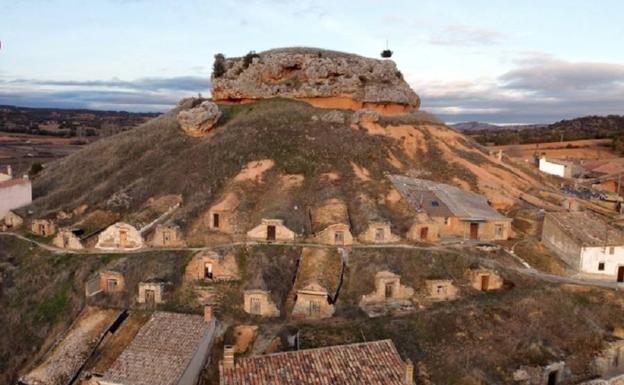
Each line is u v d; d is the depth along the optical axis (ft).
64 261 253.44
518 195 330.75
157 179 319.27
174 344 166.30
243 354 184.65
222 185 309.22
